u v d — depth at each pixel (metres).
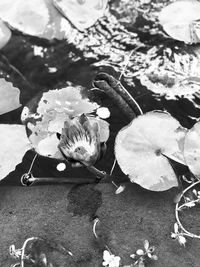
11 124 0.69
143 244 0.64
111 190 0.67
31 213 0.66
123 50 0.77
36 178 0.67
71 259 0.63
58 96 0.69
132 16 0.79
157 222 0.65
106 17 0.79
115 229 0.65
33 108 0.69
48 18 0.77
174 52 0.76
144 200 0.67
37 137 0.67
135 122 0.65
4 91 0.71
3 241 0.65
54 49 0.78
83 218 0.66
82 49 0.78
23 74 0.77
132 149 0.64
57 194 0.67
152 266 0.62
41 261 0.62
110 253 0.63
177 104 0.72
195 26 0.74
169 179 0.64
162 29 0.78
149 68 0.75
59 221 0.66
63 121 0.67
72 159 0.63
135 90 0.73
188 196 0.66
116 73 0.75
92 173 0.68
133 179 0.64
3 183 0.68
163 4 0.80
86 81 0.75
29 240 0.63
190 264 0.62
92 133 0.62
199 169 0.63
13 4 0.76
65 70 0.77
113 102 0.71
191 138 0.64
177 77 0.73
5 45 0.78
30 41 0.78
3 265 0.63
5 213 0.66
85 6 0.77
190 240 0.64
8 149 0.66
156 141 0.65
